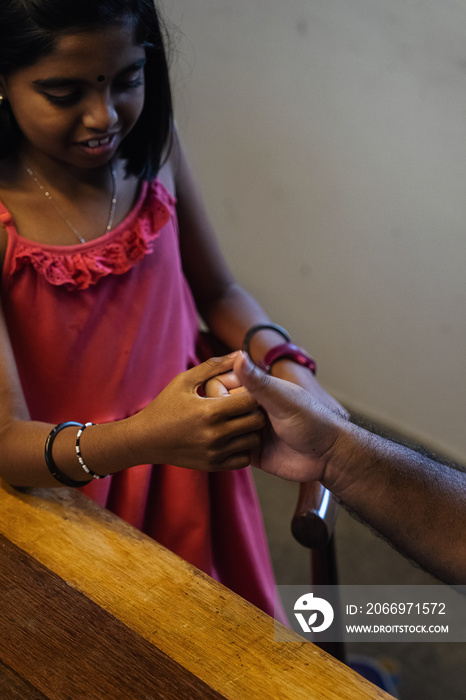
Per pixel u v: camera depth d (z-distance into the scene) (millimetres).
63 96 795
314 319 2234
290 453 760
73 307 959
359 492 731
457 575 715
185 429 732
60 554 743
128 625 658
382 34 1743
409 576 1844
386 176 1870
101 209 969
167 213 1005
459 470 770
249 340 1103
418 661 1620
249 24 1996
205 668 617
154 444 758
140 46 826
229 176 2256
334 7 1805
